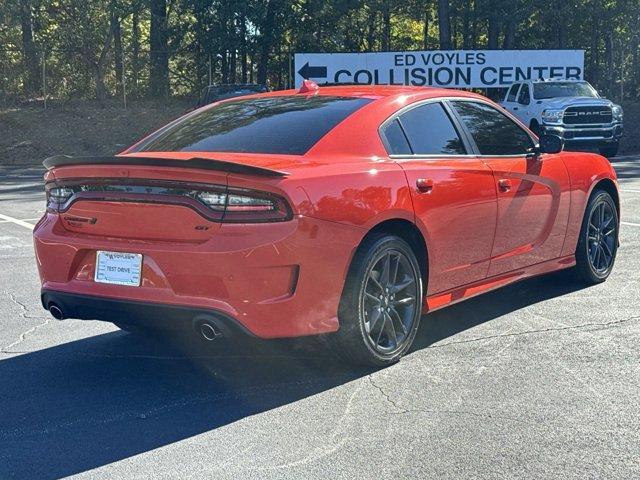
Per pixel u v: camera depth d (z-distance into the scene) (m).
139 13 37.66
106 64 34.56
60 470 3.96
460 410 4.59
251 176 4.62
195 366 5.48
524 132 6.75
